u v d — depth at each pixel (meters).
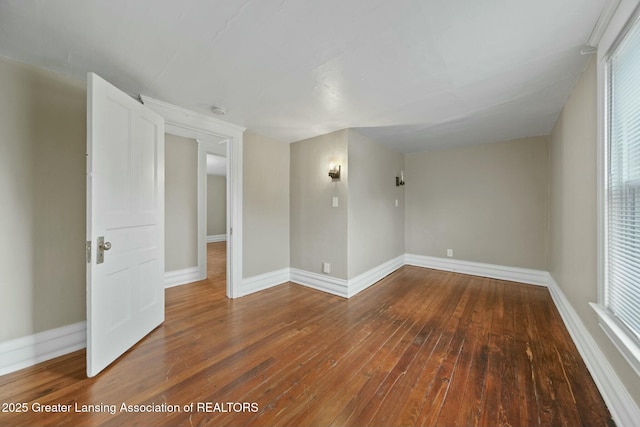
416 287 3.54
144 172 2.17
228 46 1.60
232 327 2.36
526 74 1.92
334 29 1.45
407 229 4.84
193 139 3.96
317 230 3.51
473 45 1.58
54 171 1.92
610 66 1.47
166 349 1.98
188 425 1.28
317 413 1.37
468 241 4.19
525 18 1.35
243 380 1.62
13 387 1.55
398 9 1.29
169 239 3.67
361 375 1.68
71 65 1.82
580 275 1.99
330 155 3.36
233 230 3.15
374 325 2.40
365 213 3.57
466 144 4.04
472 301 3.01
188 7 1.28
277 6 1.27
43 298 1.86
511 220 3.81
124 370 1.72
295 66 1.82
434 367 1.76
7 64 1.72
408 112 2.67
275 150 3.66
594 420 1.32
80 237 2.03
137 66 1.84
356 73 1.91
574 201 2.16
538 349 1.98
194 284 3.76
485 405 1.42
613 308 1.46
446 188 4.38
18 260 1.76
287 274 3.83
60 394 1.49
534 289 3.43
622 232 1.39
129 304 1.99
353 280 3.29
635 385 1.19
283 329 2.32
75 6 1.27
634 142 1.28
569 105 2.29
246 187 3.27
